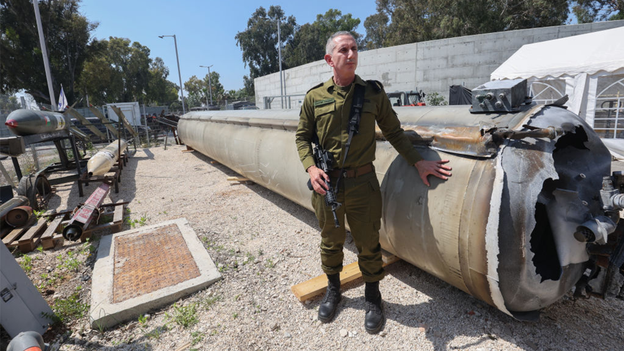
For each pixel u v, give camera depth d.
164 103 66.56
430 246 2.20
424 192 2.22
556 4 21.12
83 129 18.62
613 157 7.35
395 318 2.39
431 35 25.94
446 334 2.21
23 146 5.43
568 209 1.86
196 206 5.05
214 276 2.95
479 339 2.14
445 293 2.62
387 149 2.68
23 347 1.61
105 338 2.36
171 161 9.04
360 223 2.20
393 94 11.56
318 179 2.05
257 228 4.12
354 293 2.71
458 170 2.06
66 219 4.23
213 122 7.48
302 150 2.24
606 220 1.75
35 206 4.91
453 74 15.67
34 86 32.06
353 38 1.99
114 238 3.75
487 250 1.84
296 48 54.56
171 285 2.82
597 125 8.29
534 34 14.04
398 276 2.89
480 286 2.00
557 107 2.11
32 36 30.56
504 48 14.55
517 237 1.78
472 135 2.05
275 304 2.64
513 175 1.81
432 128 2.40
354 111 2.02
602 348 2.01
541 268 1.94
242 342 2.26
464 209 1.94
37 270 3.24
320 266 3.16
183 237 3.74
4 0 28.53
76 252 3.60
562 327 2.21
